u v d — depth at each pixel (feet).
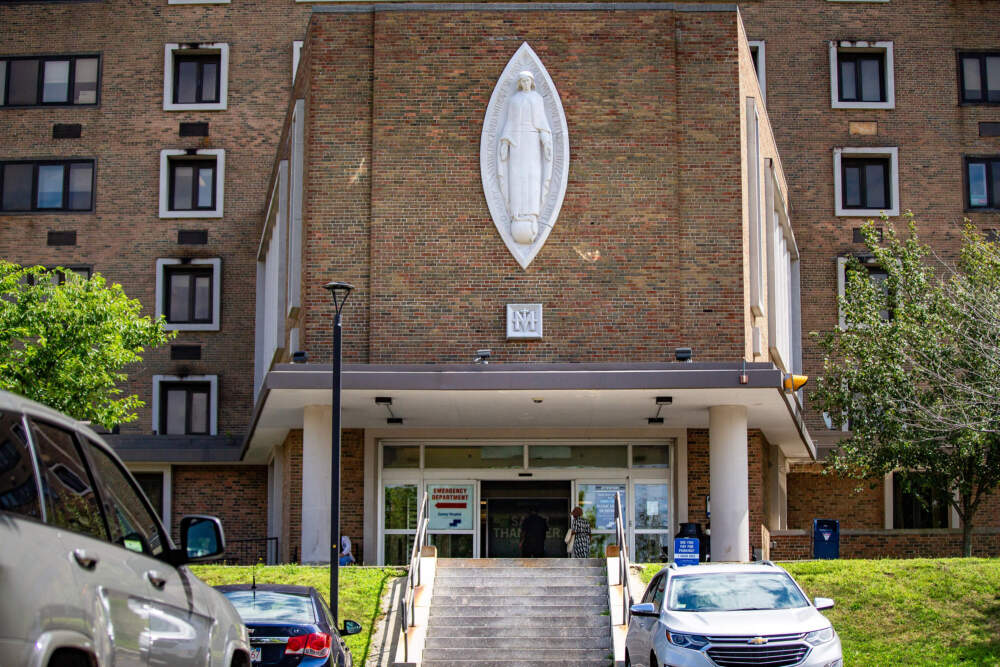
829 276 136.46
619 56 88.94
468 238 87.15
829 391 101.45
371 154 88.28
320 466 83.66
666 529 96.94
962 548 102.47
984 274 94.12
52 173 141.08
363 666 60.90
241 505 128.47
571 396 81.71
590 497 97.55
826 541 99.40
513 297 86.53
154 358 136.67
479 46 89.10
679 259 87.04
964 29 140.97
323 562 82.43
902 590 66.33
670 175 87.71
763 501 103.76
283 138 108.37
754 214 90.38
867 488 131.34
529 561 74.74
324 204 87.86
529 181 87.04
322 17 89.92
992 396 78.13
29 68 143.13
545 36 89.04
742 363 79.36
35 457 18.79
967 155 138.82
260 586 46.19
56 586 17.53
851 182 139.64
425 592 69.41
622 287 86.63
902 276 101.04
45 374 82.07
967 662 57.31
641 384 78.84
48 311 82.64
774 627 45.88
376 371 79.05
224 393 135.85
